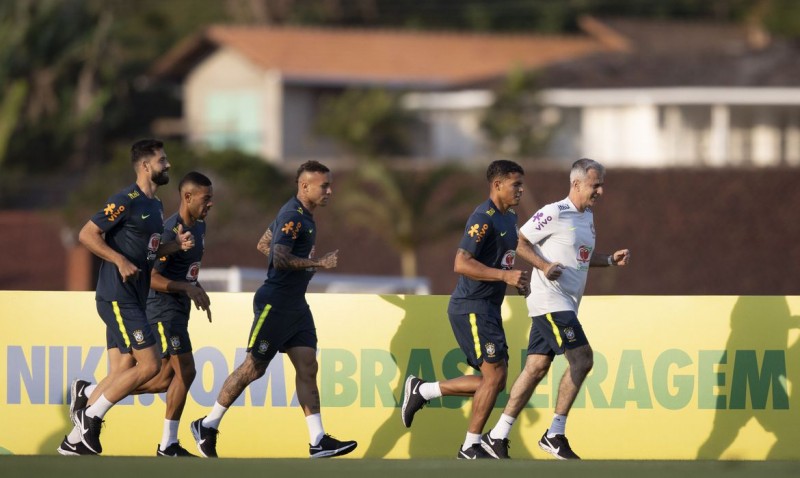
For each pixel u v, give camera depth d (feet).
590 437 112.88
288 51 444.55
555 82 391.86
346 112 407.44
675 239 304.91
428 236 303.68
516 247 104.63
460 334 104.01
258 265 309.63
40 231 323.78
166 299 106.83
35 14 435.94
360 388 113.70
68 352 114.73
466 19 576.61
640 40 490.49
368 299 114.21
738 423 112.68
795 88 360.69
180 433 113.70
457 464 96.48
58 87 447.01
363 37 470.80
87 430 103.04
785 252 301.22
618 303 113.70
